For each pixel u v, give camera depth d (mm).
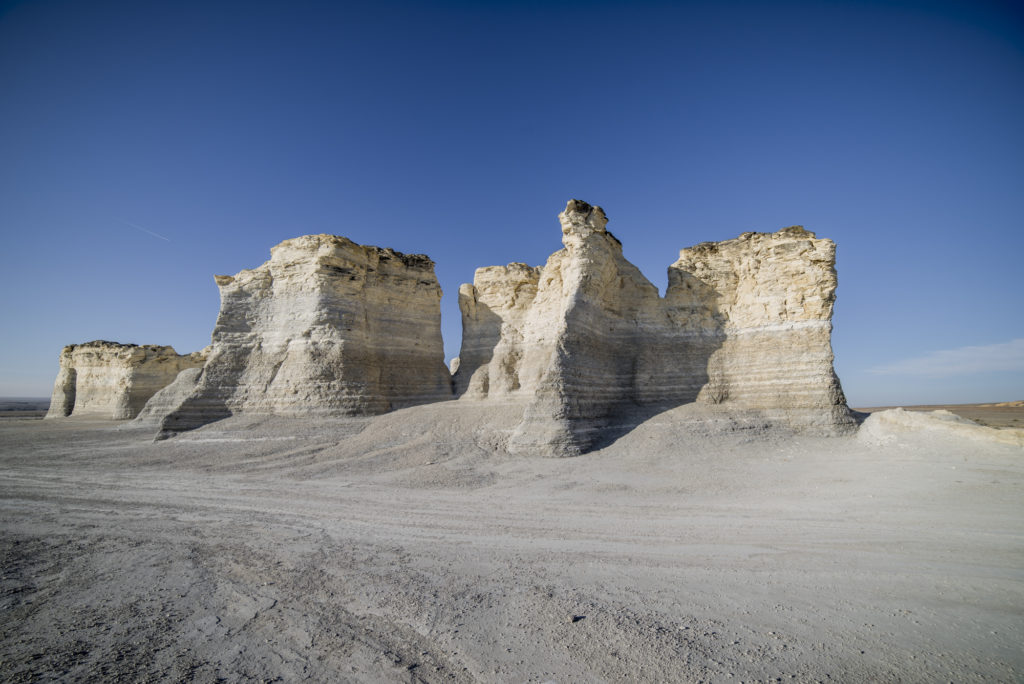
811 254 24188
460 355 35812
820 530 9398
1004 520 9422
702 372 25781
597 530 10070
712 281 27188
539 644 5457
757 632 5574
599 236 26438
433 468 18016
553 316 29344
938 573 7129
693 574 7453
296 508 12742
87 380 58344
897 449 16812
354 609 6566
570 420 20859
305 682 4816
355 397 28422
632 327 27719
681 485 14320
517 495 13867
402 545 9398
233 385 29594
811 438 20578
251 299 31938
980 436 15273
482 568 8008
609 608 6332
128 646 5652
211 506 13117
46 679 4926
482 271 35875
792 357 23734
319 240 31500
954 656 4914
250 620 6320
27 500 14180
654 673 4777
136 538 10273
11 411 88250
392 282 34062
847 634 5461
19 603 7016
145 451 23266
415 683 4746
